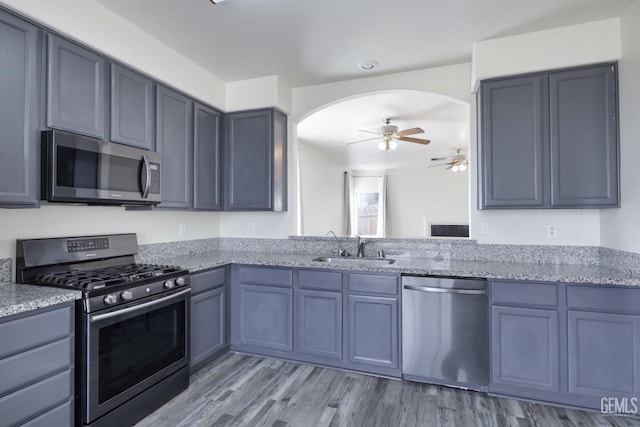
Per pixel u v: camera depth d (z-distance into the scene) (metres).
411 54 2.73
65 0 1.86
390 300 2.49
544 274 2.13
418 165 8.18
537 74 2.40
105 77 2.13
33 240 1.96
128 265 2.45
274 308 2.83
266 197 3.16
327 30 2.39
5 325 1.39
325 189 7.16
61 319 1.60
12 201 1.63
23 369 1.45
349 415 2.05
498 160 2.49
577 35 2.31
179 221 3.14
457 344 2.32
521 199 2.43
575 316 2.06
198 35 2.45
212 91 3.12
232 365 2.74
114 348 1.82
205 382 2.46
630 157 2.11
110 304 1.78
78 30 1.93
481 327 2.27
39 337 1.51
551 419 1.99
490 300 2.24
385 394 2.29
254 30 2.38
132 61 2.28
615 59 2.23
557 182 2.34
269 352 2.88
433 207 8.40
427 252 2.93
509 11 2.16
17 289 1.72
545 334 2.12
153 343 2.08
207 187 3.07
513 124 2.46
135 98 2.34
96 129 2.05
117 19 2.18
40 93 1.77
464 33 2.42
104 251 2.37
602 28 2.26
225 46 2.61
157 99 2.53
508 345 2.20
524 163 2.42
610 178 2.24
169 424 1.95
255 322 2.90
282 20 2.26
